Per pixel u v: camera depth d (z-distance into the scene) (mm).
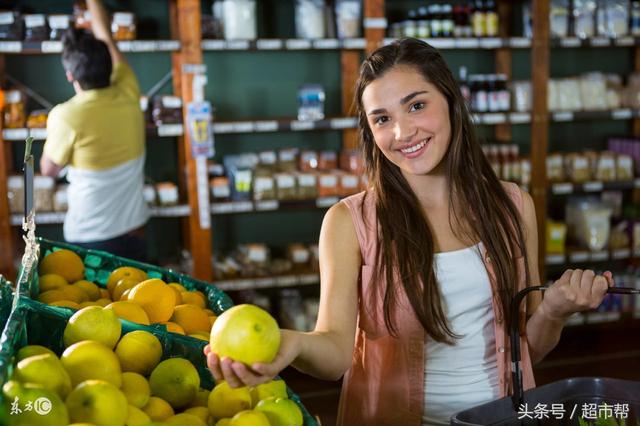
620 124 5020
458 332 1597
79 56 3246
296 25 4184
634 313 4668
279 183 4090
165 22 4203
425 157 1505
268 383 1194
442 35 4238
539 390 1345
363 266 1599
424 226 1595
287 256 4488
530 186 4457
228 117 4422
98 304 1526
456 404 1583
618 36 4449
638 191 4949
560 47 4832
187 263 4113
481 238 1606
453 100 1559
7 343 1021
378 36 4090
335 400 3867
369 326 1620
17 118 3742
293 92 4488
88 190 3326
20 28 3672
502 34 4648
